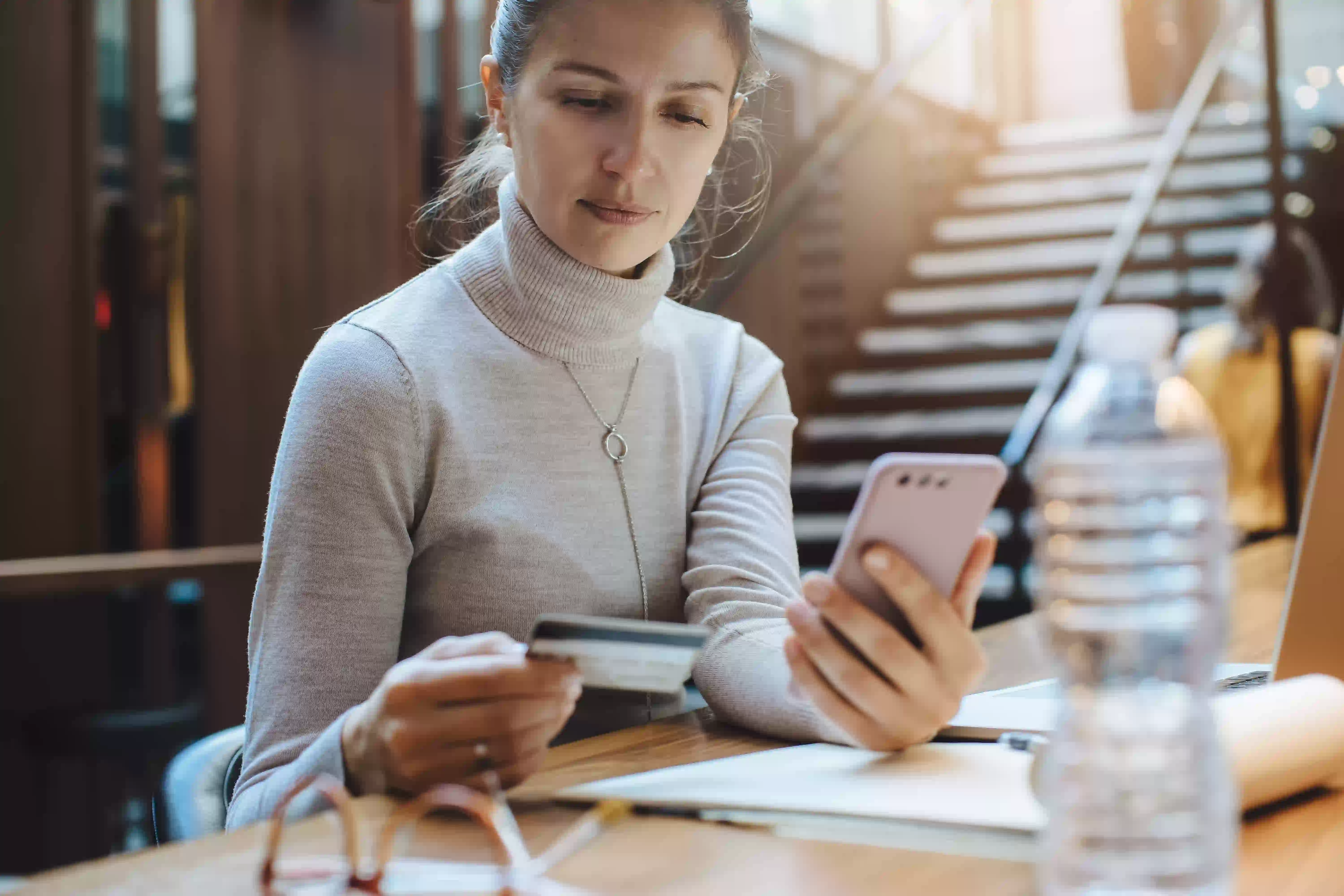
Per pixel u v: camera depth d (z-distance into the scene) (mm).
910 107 6762
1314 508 942
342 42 4797
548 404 1277
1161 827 580
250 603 3430
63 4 4273
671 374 1378
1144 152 7199
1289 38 7117
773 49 5680
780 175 5504
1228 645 1582
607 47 1129
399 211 4512
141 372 4410
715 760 951
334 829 778
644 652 793
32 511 4219
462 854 724
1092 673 618
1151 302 6387
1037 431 4891
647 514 1320
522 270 1251
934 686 870
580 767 963
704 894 655
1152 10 8414
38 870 4207
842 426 5930
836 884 669
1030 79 8812
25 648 4250
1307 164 6738
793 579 1296
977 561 863
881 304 6539
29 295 4223
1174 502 628
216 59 4445
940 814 735
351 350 1208
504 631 1234
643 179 1165
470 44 5449
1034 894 649
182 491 4703
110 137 4801
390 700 816
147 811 4289
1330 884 669
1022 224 6961
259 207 4559
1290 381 3938
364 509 1149
